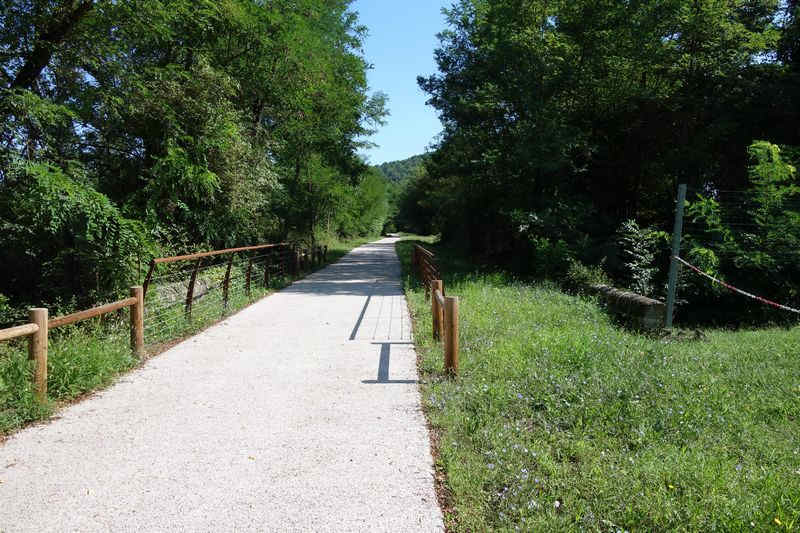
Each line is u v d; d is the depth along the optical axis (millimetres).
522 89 18266
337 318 9477
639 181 21016
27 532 2869
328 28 20719
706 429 4289
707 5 17125
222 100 13039
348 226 48938
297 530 2896
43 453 3883
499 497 3221
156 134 12164
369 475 3547
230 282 11195
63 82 10945
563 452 3840
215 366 6273
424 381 5586
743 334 9578
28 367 4629
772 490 3268
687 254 13547
